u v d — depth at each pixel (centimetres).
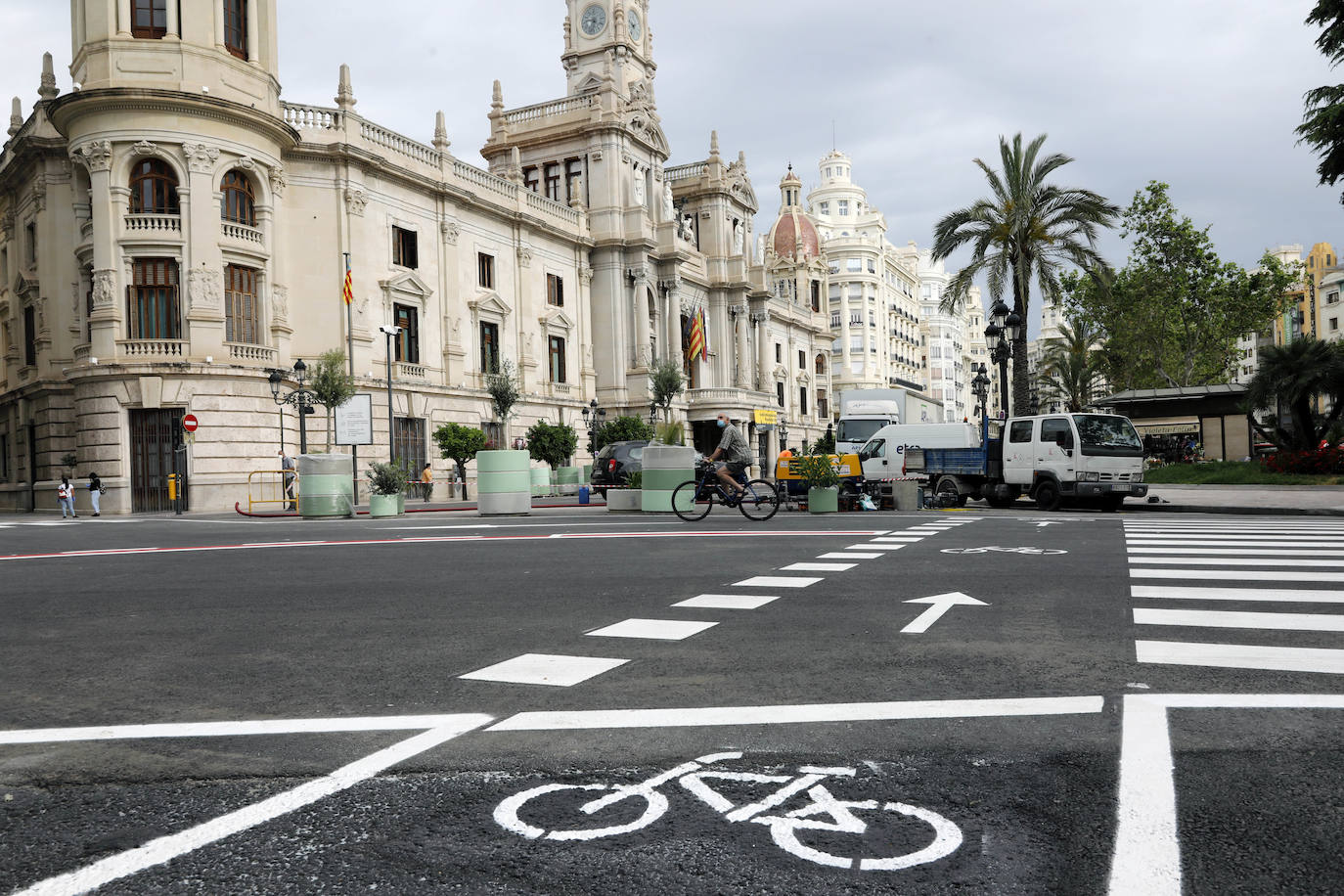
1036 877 243
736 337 6278
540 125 5306
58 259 3400
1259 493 2441
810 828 278
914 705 412
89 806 304
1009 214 3089
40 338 3453
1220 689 432
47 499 3469
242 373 2975
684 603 726
